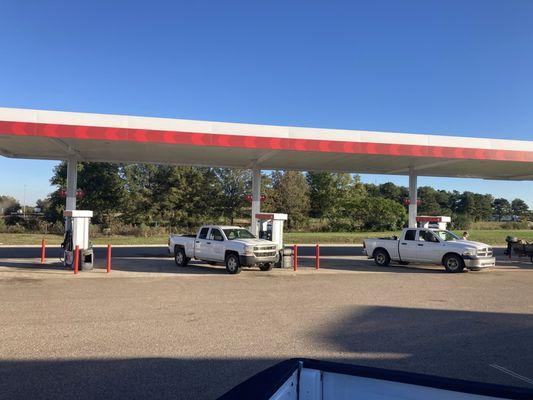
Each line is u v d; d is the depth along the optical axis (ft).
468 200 306.76
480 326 30.35
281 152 69.15
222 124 61.98
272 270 61.26
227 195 170.81
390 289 45.91
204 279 51.75
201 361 22.44
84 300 38.06
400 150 66.95
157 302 37.60
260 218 66.85
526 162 74.33
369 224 188.03
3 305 35.70
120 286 45.83
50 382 19.45
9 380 19.67
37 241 112.06
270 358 23.03
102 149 70.44
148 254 82.02
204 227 61.82
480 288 47.29
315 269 62.80
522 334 28.30
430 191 310.86
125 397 17.90
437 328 29.68
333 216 192.75
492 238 147.43
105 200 157.07
